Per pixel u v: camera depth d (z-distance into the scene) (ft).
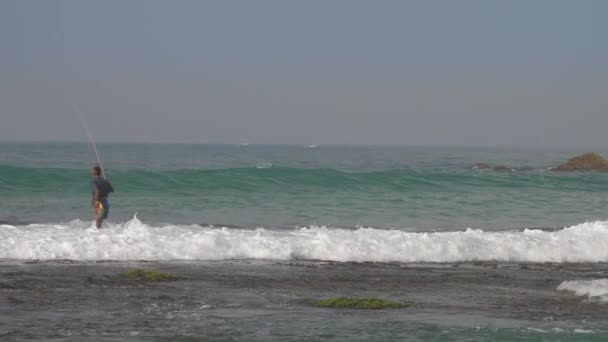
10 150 434.30
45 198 103.60
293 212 98.89
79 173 118.62
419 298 47.26
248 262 61.41
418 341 35.47
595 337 36.70
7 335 34.60
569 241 71.56
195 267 57.77
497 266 63.87
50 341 33.81
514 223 96.37
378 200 114.73
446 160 340.80
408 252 66.90
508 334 37.17
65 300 43.16
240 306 42.88
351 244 66.80
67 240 62.59
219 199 109.09
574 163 236.84
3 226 69.00
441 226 90.99
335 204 108.47
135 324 37.63
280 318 39.86
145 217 90.22
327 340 35.35
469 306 44.70
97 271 54.08
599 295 48.55
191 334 35.83
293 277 54.29
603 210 112.16
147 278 51.19
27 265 56.03
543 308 44.45
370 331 37.29
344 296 47.32
